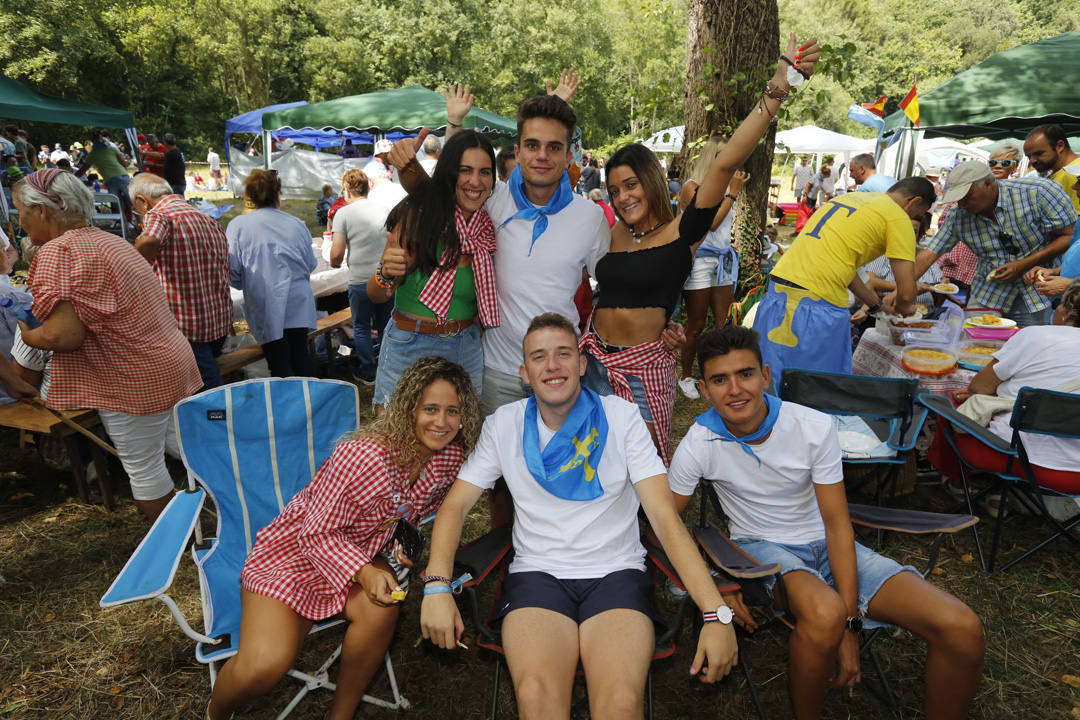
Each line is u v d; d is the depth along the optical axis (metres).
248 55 37.50
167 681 2.58
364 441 2.15
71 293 2.75
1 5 26.80
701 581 1.95
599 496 2.14
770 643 2.80
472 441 2.27
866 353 4.17
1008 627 2.83
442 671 2.66
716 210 2.56
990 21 72.06
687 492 2.44
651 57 44.16
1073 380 2.94
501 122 11.88
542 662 1.81
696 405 5.32
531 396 2.54
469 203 2.58
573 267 2.70
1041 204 4.10
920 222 5.09
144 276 3.05
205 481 2.50
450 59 41.94
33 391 3.17
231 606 2.26
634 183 2.57
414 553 2.25
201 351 3.97
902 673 2.58
